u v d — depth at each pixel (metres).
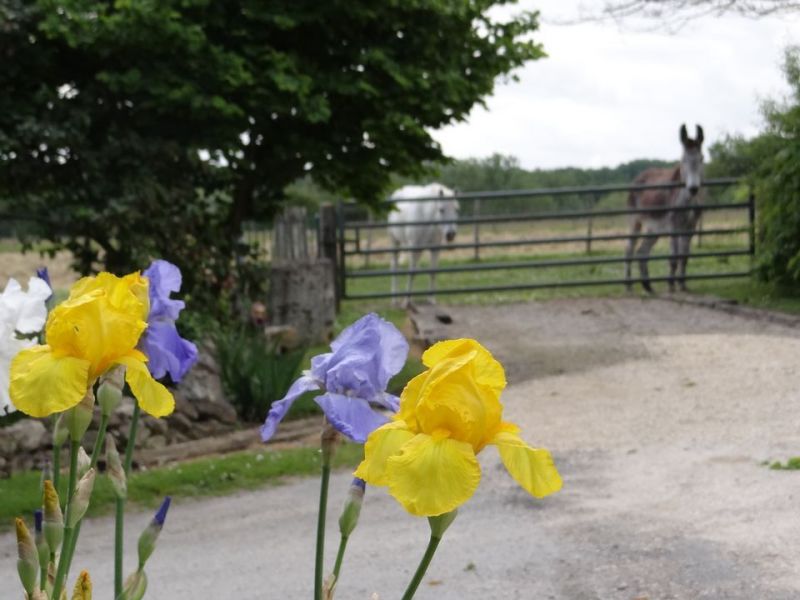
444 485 1.67
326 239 17.45
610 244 30.03
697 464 7.32
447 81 11.64
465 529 6.26
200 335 9.91
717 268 21.45
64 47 10.96
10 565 5.91
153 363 2.54
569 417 9.34
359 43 11.77
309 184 35.47
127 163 10.59
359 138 12.44
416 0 11.19
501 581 5.21
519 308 17.34
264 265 12.78
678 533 5.71
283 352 12.35
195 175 11.57
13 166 10.31
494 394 1.79
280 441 8.87
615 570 5.20
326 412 2.16
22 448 7.95
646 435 8.42
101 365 1.99
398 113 11.43
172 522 6.80
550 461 1.78
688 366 11.48
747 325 14.05
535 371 11.86
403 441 1.77
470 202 35.22
